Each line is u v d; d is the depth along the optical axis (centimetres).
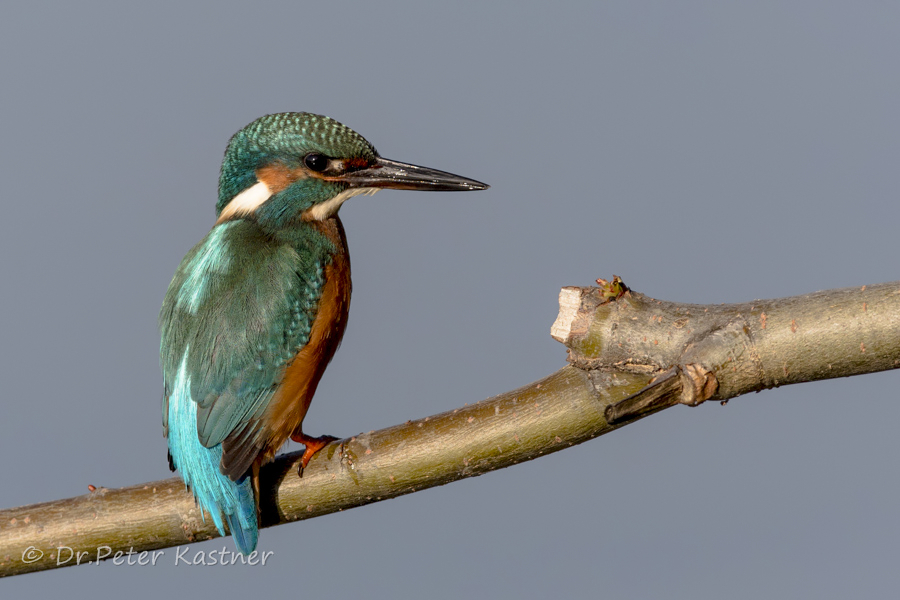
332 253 494
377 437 487
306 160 494
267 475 488
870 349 482
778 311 483
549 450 485
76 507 488
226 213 495
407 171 494
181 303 492
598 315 484
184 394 491
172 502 488
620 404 483
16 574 488
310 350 492
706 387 482
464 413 486
